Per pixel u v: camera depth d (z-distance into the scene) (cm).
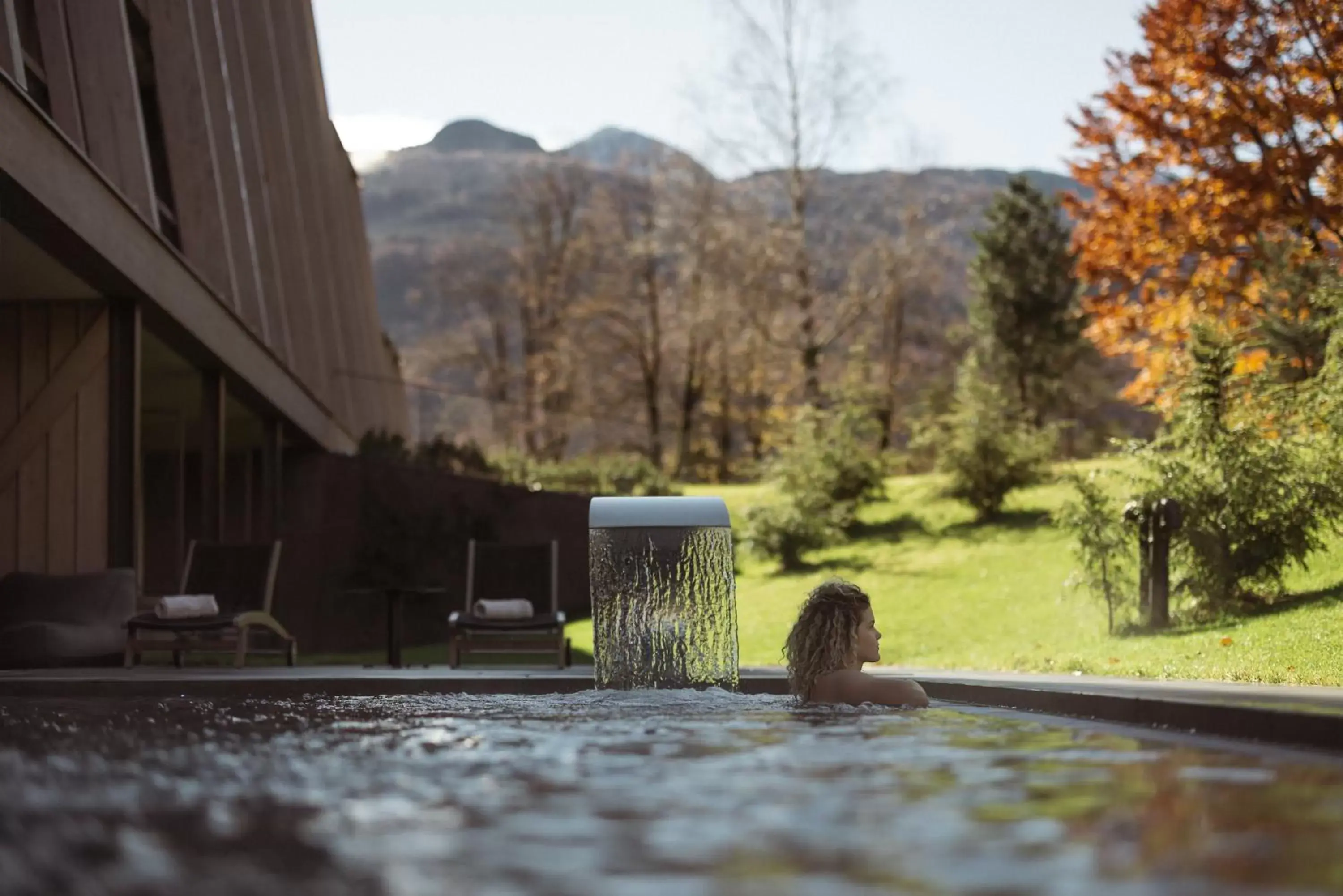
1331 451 1164
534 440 4788
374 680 845
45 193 1012
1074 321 3919
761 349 3803
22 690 839
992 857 246
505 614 1194
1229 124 1503
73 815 294
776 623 1767
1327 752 421
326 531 2184
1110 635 1221
